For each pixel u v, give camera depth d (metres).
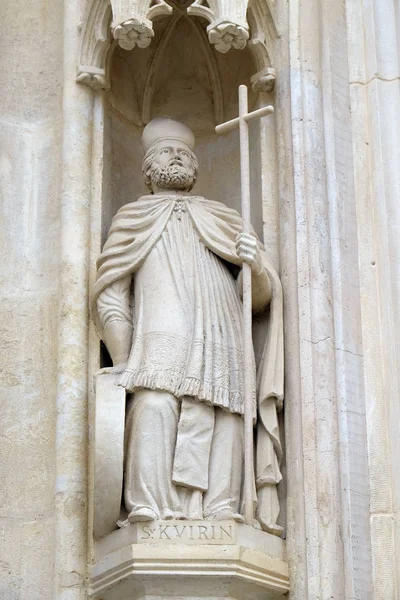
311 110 6.33
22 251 6.45
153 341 5.88
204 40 6.77
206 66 6.82
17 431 6.17
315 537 5.71
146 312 5.99
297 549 5.77
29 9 6.88
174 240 6.12
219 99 6.81
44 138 6.62
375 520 5.80
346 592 5.66
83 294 6.20
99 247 6.31
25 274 6.41
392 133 6.35
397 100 6.41
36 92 6.71
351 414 5.91
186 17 6.75
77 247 6.25
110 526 5.74
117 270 6.10
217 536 5.60
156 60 6.78
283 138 6.36
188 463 5.72
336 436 5.86
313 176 6.22
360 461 5.86
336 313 6.05
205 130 6.81
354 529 5.74
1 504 6.07
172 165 6.29
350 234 6.21
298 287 6.06
